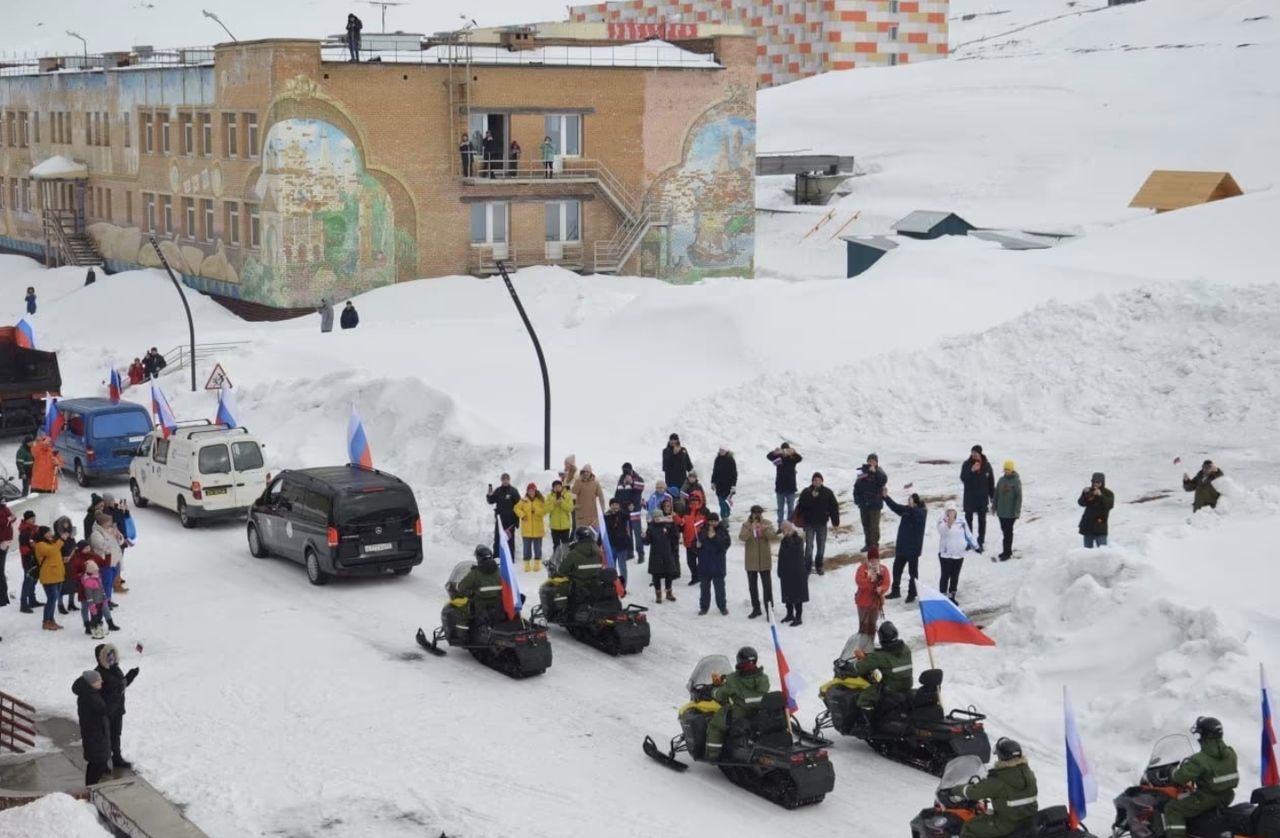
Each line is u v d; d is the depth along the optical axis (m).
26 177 82.25
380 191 59.59
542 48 64.75
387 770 18.39
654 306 43.41
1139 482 27.48
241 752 19.06
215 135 62.34
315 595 26.23
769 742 17.25
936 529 26.53
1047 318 34.81
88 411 36.38
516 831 16.59
